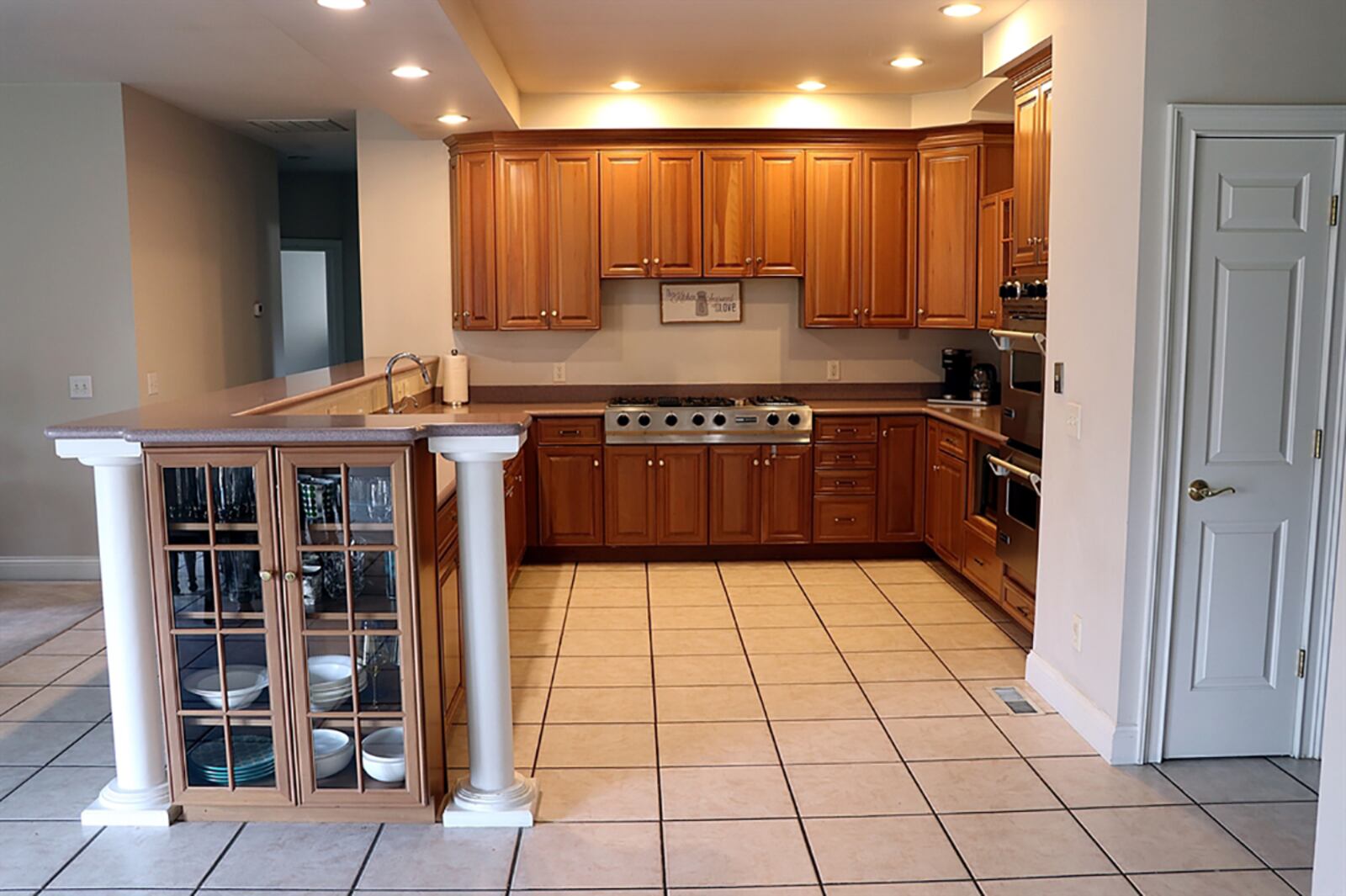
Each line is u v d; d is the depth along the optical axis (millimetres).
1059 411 3771
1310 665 3381
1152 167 3156
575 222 5988
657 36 4613
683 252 6020
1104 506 3439
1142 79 3135
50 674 4242
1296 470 3305
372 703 2961
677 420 5859
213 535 2867
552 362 6371
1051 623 3896
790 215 6020
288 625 2898
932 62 5152
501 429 2902
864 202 6023
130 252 5324
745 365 6422
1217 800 3139
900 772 3332
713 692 4020
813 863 2797
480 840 2924
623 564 6004
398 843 2910
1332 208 3207
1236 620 3359
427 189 6168
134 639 2986
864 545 6055
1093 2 3447
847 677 4168
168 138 5762
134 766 3035
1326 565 3338
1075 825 2990
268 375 7289
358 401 4516
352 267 8977
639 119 5941
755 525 5949
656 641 4625
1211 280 3217
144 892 2670
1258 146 3174
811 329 6402
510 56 4957
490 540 2971
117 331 5367
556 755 3479
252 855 2844
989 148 5836
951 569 5820
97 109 5234
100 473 2916
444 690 3143
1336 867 1970
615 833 2967
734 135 5938
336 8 3457
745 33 4559
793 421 5875
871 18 4309
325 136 6840
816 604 5176
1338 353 3256
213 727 2990
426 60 4195
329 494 2840
